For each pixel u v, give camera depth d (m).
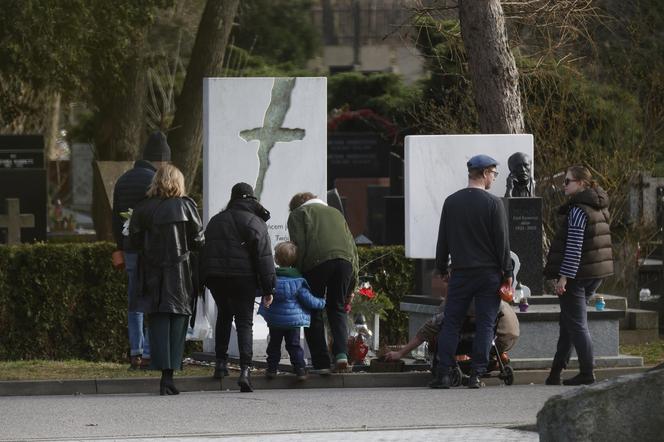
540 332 23.31
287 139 25.34
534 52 35.56
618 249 34.50
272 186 25.31
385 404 19.19
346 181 53.88
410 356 24.23
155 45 56.12
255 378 21.80
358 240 35.78
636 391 13.52
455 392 20.56
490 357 21.73
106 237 40.69
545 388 21.20
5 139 46.38
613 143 37.66
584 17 33.84
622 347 27.80
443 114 37.47
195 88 42.47
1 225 36.78
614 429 13.53
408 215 24.53
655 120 37.16
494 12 28.80
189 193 43.09
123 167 40.84
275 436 16.38
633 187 35.91
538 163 34.66
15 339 28.19
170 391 20.56
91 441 16.09
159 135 23.41
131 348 23.48
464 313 21.05
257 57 72.12
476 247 20.72
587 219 20.98
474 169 21.05
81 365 24.48
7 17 33.28
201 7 56.91
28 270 28.17
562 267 21.00
